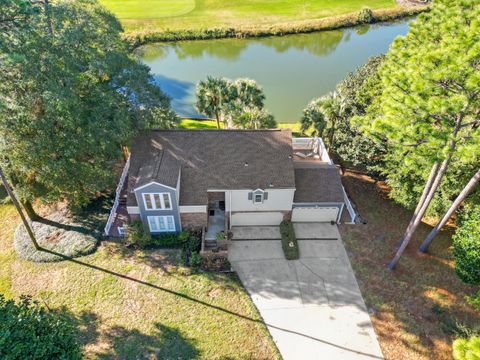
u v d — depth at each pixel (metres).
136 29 78.19
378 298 24.92
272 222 30.95
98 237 29.16
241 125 36.75
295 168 30.64
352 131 33.41
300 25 80.44
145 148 29.70
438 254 28.17
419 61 20.22
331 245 29.05
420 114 20.08
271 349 21.89
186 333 22.66
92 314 23.62
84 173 28.00
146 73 34.50
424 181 27.88
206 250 27.89
